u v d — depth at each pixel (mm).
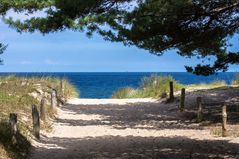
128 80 132500
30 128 18047
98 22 17625
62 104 29703
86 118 24359
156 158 14562
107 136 18953
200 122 22062
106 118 24391
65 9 15000
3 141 13938
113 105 30453
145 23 14539
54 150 15828
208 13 15547
